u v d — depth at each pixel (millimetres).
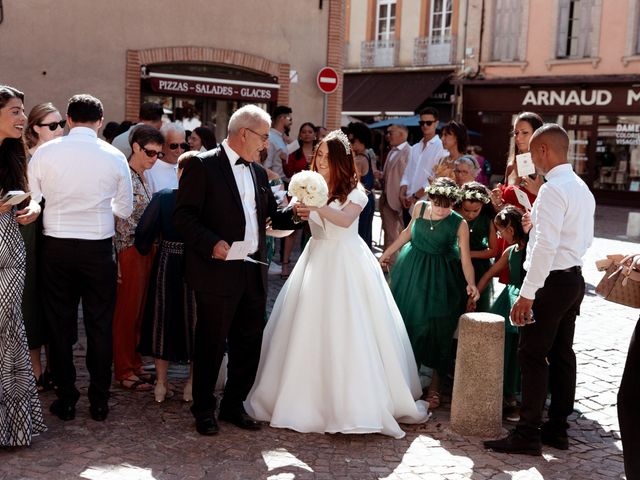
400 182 9492
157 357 4980
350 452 4422
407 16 28875
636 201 24688
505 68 26844
